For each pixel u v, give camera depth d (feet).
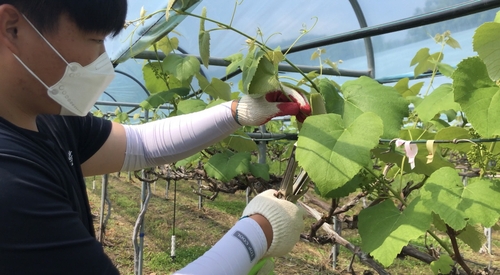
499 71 2.85
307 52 11.44
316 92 3.95
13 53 2.39
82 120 3.84
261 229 2.90
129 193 25.18
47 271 2.09
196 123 4.16
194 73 6.26
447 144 4.31
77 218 2.36
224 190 8.17
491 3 3.40
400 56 11.09
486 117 3.21
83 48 2.55
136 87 25.22
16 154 2.20
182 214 20.15
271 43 10.91
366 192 4.48
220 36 10.85
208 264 2.49
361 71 11.46
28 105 2.66
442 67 5.80
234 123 4.04
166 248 15.64
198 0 4.48
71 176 2.94
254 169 6.59
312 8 9.42
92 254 2.27
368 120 3.15
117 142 4.11
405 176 6.35
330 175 3.01
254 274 3.15
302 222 3.17
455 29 9.27
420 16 4.15
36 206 2.09
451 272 4.58
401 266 13.19
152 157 4.24
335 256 13.38
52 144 2.74
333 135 3.20
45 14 2.30
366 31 5.14
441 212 3.47
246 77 3.45
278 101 3.81
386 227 3.72
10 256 1.99
